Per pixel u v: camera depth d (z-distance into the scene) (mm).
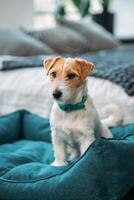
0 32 2578
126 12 4258
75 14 3996
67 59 1361
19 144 1698
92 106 1406
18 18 3273
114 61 2385
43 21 3803
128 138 1415
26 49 2535
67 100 1312
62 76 1309
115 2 4238
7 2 3158
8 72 2176
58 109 1377
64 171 1278
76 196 1210
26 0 3312
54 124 1392
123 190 1250
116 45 3275
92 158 1227
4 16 3162
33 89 2027
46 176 1293
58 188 1230
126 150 1265
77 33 3086
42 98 1995
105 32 3348
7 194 1304
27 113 1870
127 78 1840
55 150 1426
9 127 1771
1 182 1323
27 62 2217
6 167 1413
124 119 1753
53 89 1299
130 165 1267
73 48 2879
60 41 2846
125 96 1779
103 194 1215
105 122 1683
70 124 1356
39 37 2824
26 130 1827
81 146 1357
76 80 1316
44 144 1684
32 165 1393
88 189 1206
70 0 3906
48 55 2576
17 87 2082
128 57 2598
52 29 2965
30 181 1289
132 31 4277
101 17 3854
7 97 2100
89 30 3158
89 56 2633
